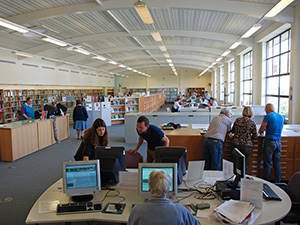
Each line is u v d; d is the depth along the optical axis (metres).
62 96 16.11
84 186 2.52
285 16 6.53
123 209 2.37
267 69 10.09
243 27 8.67
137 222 1.72
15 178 5.42
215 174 3.25
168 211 1.71
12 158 6.73
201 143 5.32
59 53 14.07
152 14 7.94
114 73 26.94
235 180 2.65
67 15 7.81
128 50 14.27
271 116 4.50
